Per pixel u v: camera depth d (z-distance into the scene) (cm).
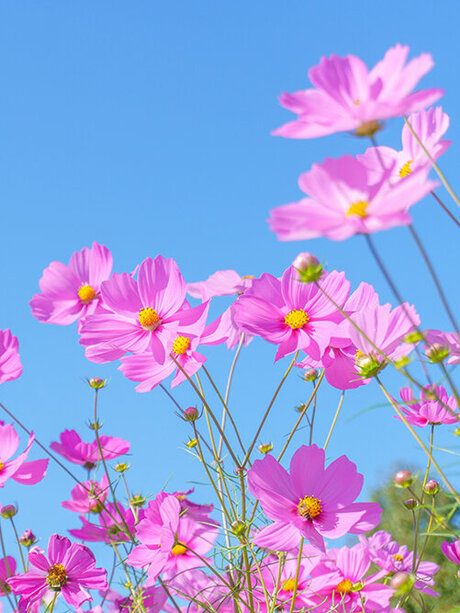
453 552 92
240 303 89
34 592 95
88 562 96
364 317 81
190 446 96
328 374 89
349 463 85
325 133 71
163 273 92
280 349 88
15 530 98
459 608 75
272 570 93
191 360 92
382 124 72
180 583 94
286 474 85
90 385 103
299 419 90
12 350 99
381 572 91
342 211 72
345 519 83
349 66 73
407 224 70
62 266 107
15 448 96
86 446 104
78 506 101
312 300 89
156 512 94
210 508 97
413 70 71
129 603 97
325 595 91
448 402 86
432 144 77
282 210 72
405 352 81
